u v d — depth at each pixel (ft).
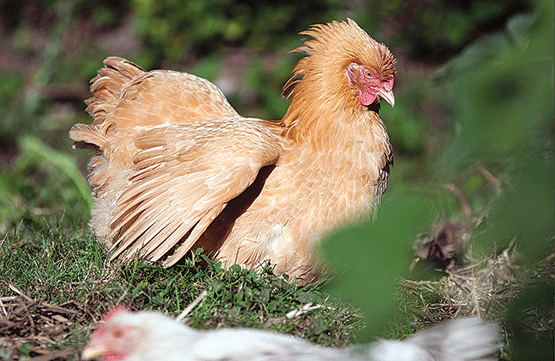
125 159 29.17
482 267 29.50
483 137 13.01
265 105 61.31
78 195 42.75
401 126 56.08
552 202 11.69
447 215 33.81
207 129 26.02
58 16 77.30
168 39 70.49
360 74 26.32
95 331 20.21
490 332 19.20
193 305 21.86
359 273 10.20
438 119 58.70
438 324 21.39
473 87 13.20
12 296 22.99
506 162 30.09
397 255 10.00
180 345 17.60
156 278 24.29
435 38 68.85
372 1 71.15
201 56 70.79
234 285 23.79
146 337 18.02
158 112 30.01
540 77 12.80
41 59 73.87
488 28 69.00
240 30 70.28
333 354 16.78
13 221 36.24
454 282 28.30
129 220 24.81
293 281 25.34
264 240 25.44
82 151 55.77
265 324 21.65
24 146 49.96
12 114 60.13
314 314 22.70
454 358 18.52
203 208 23.66
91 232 30.30
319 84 26.58
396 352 17.11
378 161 26.84
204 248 26.00
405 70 66.74
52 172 49.80
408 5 70.44
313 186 25.66
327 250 10.21
